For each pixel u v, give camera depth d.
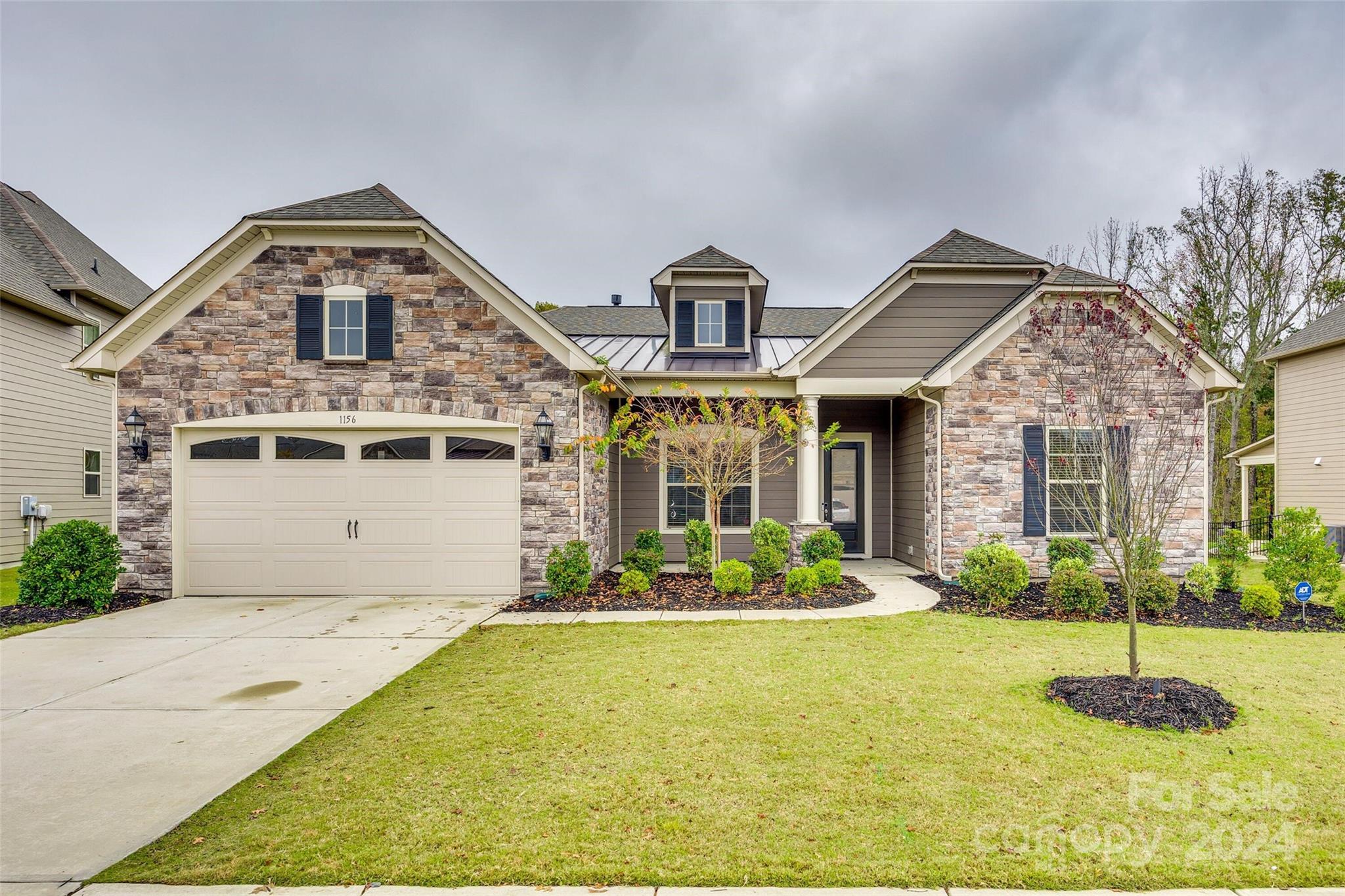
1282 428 17.56
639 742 4.45
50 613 8.79
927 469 11.36
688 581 10.65
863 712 4.96
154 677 6.17
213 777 4.08
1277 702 5.09
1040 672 5.94
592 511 10.71
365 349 10.09
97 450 16.48
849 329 11.95
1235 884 2.87
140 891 2.88
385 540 10.20
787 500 13.40
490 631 7.79
